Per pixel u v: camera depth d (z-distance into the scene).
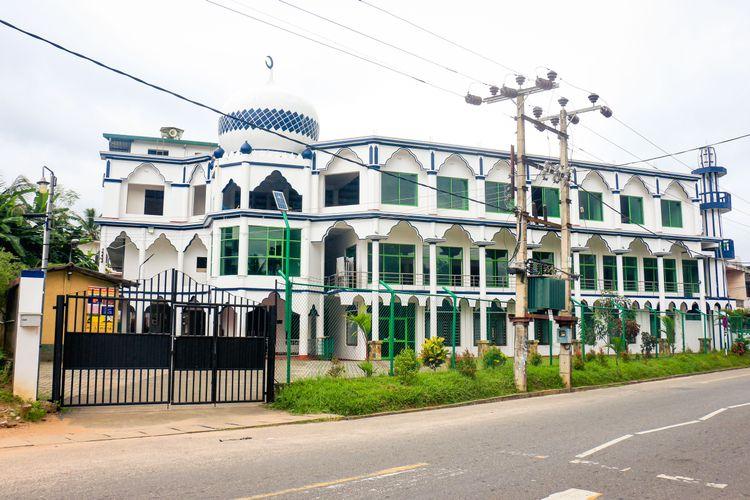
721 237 46.69
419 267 36.00
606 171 41.28
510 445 10.20
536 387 21.09
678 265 44.50
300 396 15.05
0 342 18.09
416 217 34.28
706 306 44.38
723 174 47.56
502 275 38.66
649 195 42.88
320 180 35.00
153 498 6.73
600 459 9.08
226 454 9.34
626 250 40.59
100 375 20.75
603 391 21.69
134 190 38.97
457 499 6.79
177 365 14.78
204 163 37.84
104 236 36.84
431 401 16.73
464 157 36.66
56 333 13.81
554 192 39.72
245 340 15.54
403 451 9.60
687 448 10.02
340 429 12.37
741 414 14.26
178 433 11.70
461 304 36.72
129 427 12.20
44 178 19.78
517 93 20.94
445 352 20.12
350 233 36.66
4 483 7.41
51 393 14.47
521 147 21.05
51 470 8.15
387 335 34.44
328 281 35.94
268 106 35.38
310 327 33.50
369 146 34.31
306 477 7.74
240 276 32.16
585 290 40.22
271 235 32.78
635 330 34.81
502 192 38.06
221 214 33.00
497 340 37.97
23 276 13.19
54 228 38.09
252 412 14.39
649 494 7.20
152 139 46.53
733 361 35.75
